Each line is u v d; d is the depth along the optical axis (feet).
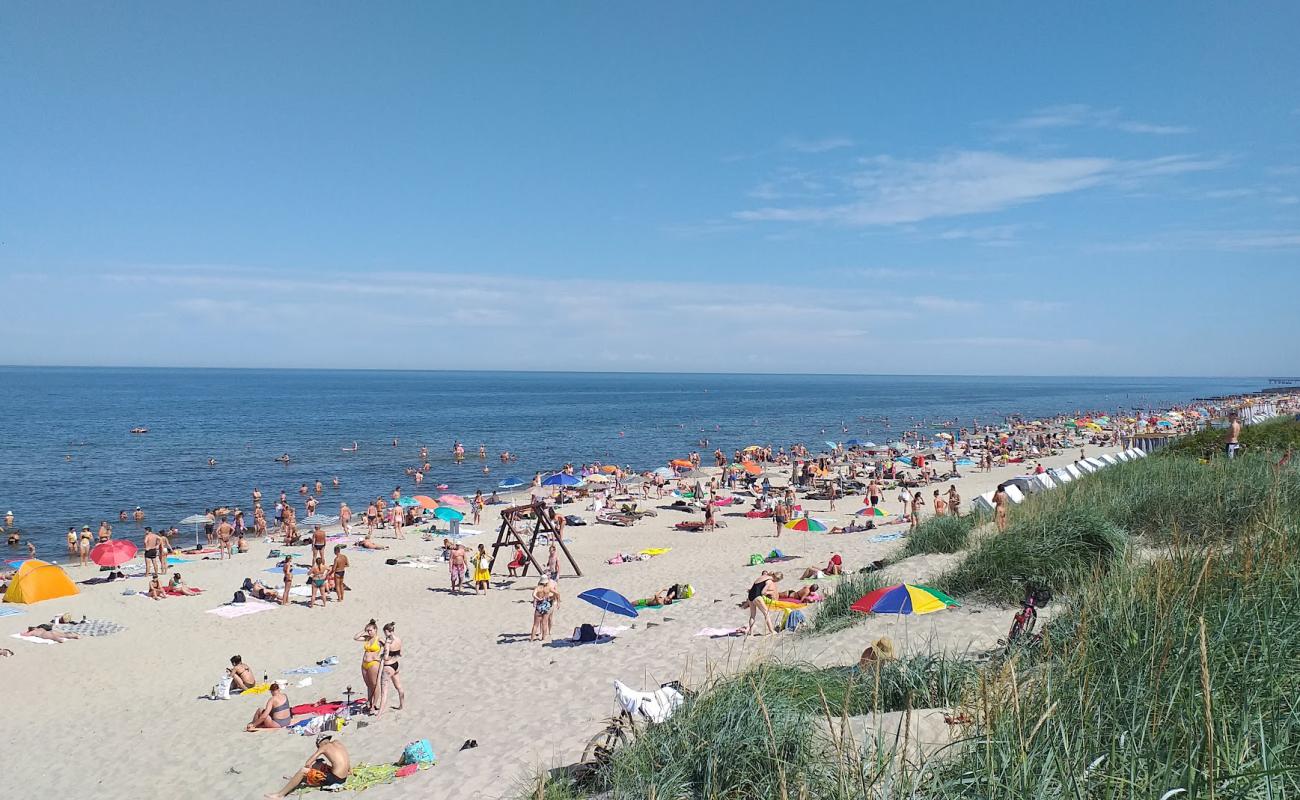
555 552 82.28
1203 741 12.90
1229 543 27.78
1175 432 219.61
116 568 88.69
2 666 59.82
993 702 15.89
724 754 20.21
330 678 55.31
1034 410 481.05
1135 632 18.88
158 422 337.31
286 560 77.41
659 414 433.48
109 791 38.81
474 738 38.99
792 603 57.52
